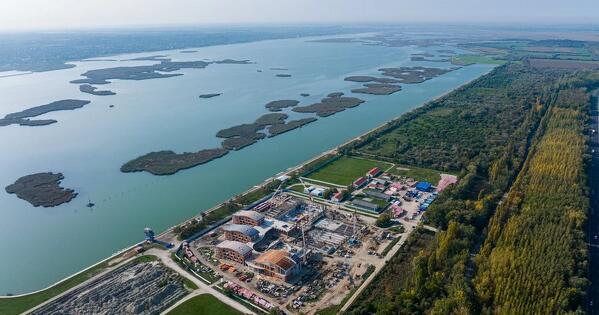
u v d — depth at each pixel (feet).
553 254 574.97
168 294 586.04
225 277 624.18
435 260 597.52
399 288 578.66
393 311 515.91
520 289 516.32
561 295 506.48
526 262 556.92
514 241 612.29
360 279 610.65
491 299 518.37
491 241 636.07
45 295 587.68
